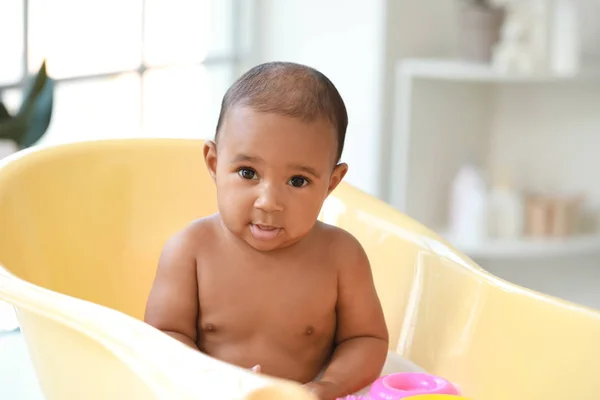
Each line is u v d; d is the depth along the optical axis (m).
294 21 2.41
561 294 2.63
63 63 1.93
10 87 1.79
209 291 0.98
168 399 0.65
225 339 0.98
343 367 0.98
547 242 2.30
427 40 2.37
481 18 2.23
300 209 0.92
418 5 2.32
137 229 1.19
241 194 0.92
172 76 2.23
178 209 1.22
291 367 0.98
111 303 1.16
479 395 1.02
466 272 1.08
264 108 0.90
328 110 0.92
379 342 1.02
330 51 2.36
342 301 1.01
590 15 2.46
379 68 2.26
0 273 0.82
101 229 1.16
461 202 2.35
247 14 2.44
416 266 1.14
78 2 1.94
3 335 1.50
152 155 1.22
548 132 2.53
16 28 1.79
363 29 2.28
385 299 1.17
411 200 2.39
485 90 2.55
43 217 1.08
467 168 2.36
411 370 1.08
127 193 1.19
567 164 2.52
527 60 2.22
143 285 1.19
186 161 1.24
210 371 0.63
